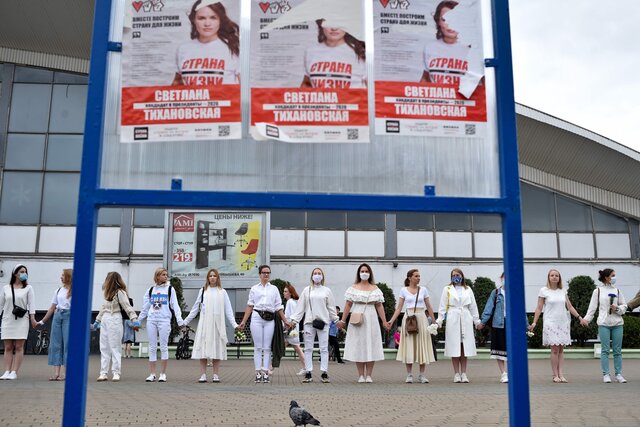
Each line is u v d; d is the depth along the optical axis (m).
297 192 3.96
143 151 4.01
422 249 26.17
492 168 4.16
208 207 3.91
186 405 7.56
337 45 4.16
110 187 3.95
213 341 11.00
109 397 8.41
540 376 12.80
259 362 11.25
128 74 4.06
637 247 27.30
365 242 26.00
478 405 7.61
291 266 25.45
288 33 4.15
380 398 8.38
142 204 3.84
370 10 4.23
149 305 11.27
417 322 11.31
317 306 11.48
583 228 27.36
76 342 3.56
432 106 4.17
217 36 4.11
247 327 22.95
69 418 3.50
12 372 11.24
